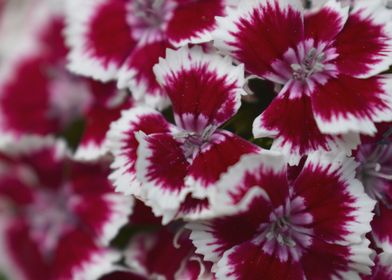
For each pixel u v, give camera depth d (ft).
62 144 0.79
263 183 0.56
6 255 0.87
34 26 0.91
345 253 0.58
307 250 0.59
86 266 0.73
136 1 0.67
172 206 0.57
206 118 0.60
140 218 0.68
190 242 0.63
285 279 0.58
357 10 0.61
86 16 0.70
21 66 0.88
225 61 0.60
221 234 0.58
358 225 0.58
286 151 0.58
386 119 0.57
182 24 0.64
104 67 0.68
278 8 0.61
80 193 0.75
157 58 0.65
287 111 0.59
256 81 0.62
